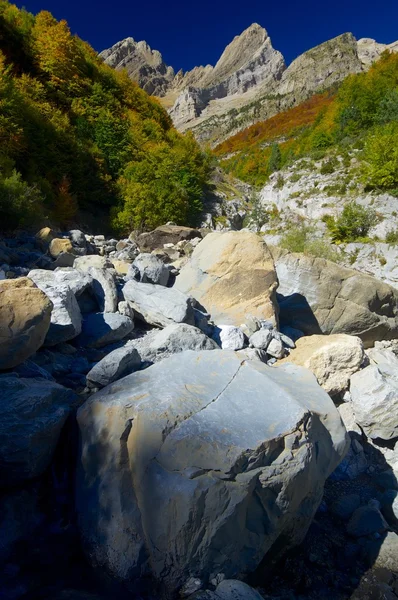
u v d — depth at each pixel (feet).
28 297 14.90
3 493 11.82
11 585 10.25
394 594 12.19
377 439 20.35
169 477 10.48
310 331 33.12
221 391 13.29
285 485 11.12
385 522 14.70
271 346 23.86
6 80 70.54
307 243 72.38
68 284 23.85
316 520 15.10
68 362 19.26
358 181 102.53
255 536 11.08
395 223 82.02
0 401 11.98
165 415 11.44
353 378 21.83
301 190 112.16
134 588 10.29
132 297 25.71
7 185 46.88
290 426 11.70
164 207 84.17
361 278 32.76
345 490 17.29
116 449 11.30
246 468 10.71
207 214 105.29
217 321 26.76
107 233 79.46
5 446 11.26
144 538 10.52
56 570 10.74
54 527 11.70
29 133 71.77
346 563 13.28
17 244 39.17
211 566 10.49
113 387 13.75
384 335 34.71
